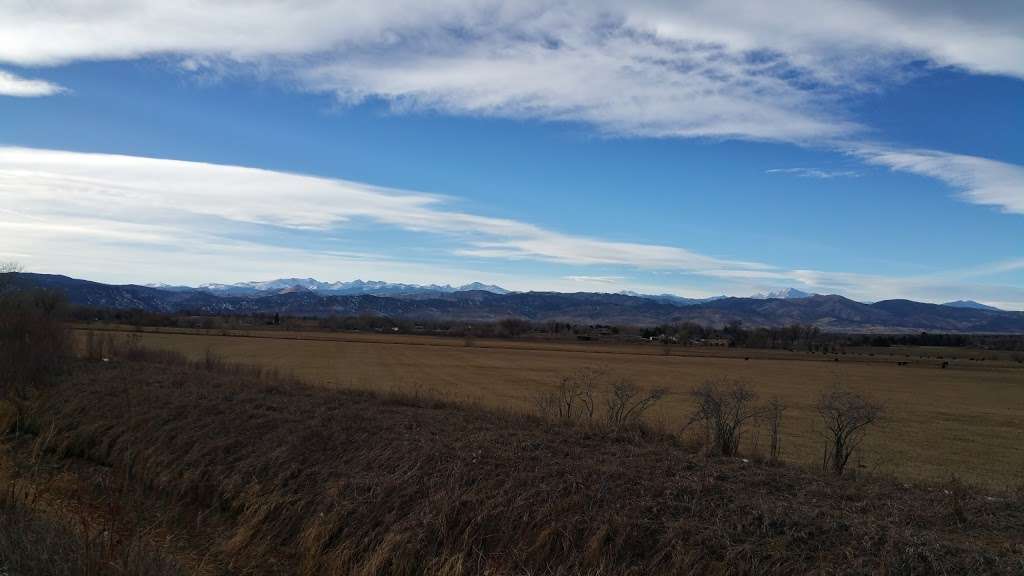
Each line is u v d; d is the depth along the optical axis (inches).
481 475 457.4
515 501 414.9
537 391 1672.0
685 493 415.2
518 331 6835.6
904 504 409.1
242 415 668.1
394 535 407.5
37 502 475.2
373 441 552.1
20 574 312.8
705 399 642.8
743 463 522.3
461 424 625.9
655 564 350.3
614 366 3198.8
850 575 315.0
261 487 516.1
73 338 1263.5
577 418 684.7
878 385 2714.1
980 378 3297.2
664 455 519.8
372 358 3041.3
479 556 385.7
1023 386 2874.0
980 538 354.9
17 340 1054.4
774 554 337.7
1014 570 302.4
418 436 559.8
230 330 4542.3
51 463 654.5
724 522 372.5
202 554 451.8
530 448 527.5
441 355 3513.8
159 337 3225.9
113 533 381.4
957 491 426.6
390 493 456.8
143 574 335.6
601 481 431.8
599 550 365.1
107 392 837.2
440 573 374.3
